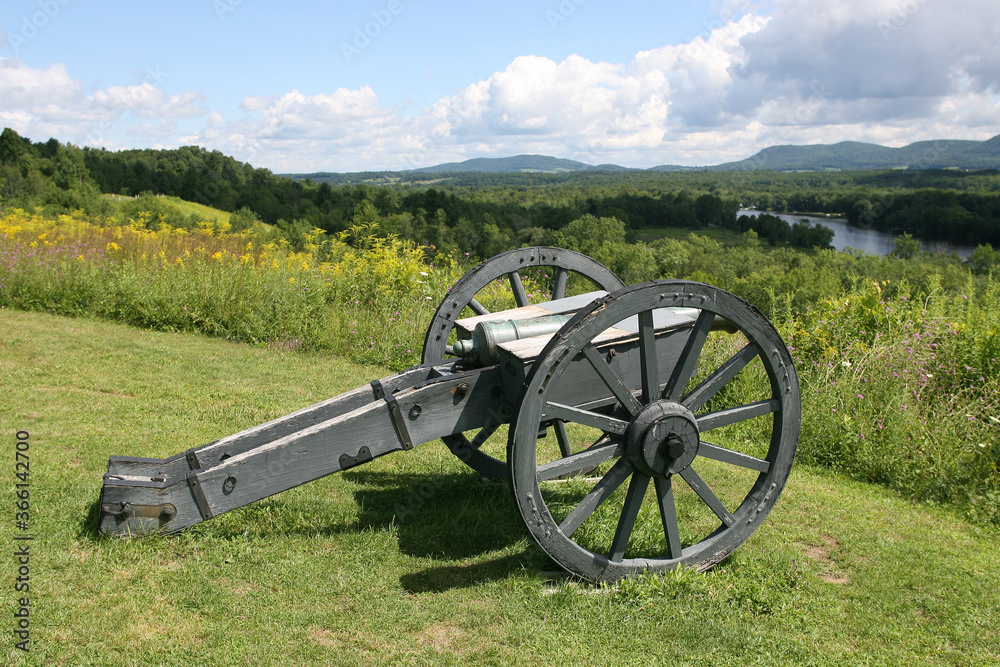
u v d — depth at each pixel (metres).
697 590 2.72
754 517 2.92
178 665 2.12
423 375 3.31
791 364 2.80
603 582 2.71
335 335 6.94
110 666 2.10
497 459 4.01
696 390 2.73
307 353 6.74
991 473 4.00
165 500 2.74
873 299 6.04
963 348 4.98
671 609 2.60
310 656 2.22
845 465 4.46
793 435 2.89
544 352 2.42
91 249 8.87
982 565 3.14
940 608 2.75
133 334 6.93
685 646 2.40
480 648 2.32
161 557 2.71
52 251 8.57
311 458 2.80
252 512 3.18
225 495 2.77
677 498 3.74
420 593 2.65
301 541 3.00
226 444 2.99
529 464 2.48
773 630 2.55
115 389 5.11
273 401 5.06
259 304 7.22
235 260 8.73
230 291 7.41
